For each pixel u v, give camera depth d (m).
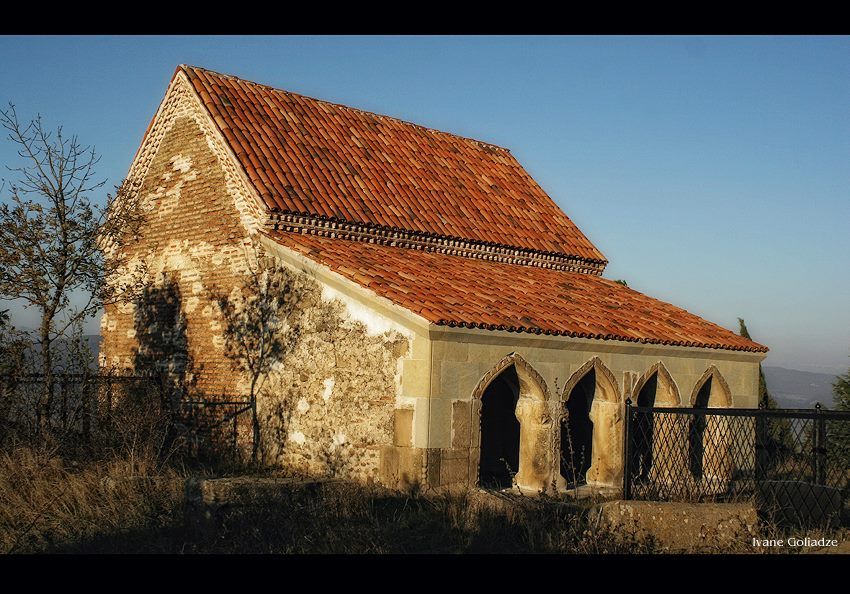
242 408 18.83
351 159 22.83
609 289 23.06
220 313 19.69
